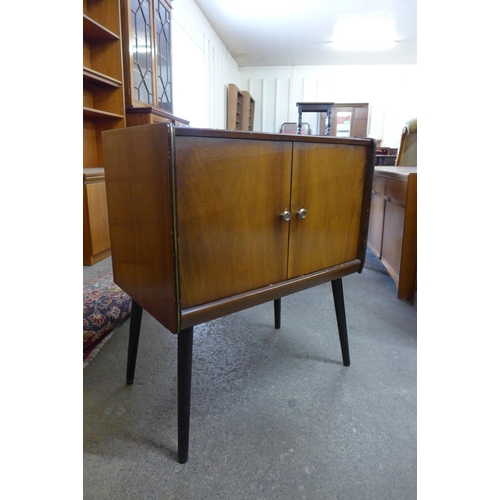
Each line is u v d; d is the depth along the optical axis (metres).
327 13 4.07
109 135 0.78
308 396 0.94
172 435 0.80
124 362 1.09
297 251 0.83
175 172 0.58
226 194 0.66
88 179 1.74
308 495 0.66
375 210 1.95
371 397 0.94
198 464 0.72
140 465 0.72
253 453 0.75
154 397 0.93
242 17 4.21
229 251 0.69
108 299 1.28
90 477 0.69
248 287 0.74
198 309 0.66
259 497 0.65
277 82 6.39
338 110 5.86
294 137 0.75
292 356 1.14
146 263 0.71
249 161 0.68
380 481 0.69
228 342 1.23
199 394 0.95
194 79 4.22
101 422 0.84
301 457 0.74
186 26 3.59
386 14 4.09
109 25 2.09
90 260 1.78
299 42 5.07
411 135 2.12
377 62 6.00
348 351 1.08
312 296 1.67
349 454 0.75
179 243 0.61
